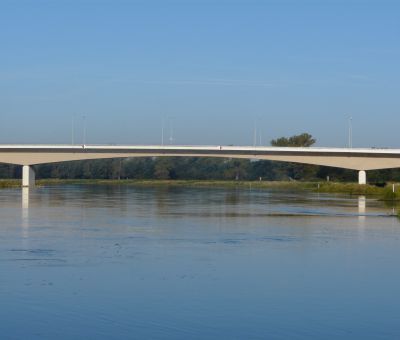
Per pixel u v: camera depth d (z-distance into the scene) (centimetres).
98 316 2473
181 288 2959
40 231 5206
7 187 17400
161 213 7300
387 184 16712
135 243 4481
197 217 6750
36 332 2272
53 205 8719
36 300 2700
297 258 3850
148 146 14938
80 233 5084
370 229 5559
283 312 2567
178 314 2519
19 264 3531
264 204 9425
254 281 3139
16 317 2452
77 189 15938
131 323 2391
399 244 4528
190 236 4947
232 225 5878
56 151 15225
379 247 4362
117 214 7088
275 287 3008
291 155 15012
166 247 4281
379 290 2970
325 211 7862
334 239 4809
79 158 15262
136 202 9656
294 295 2855
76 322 2395
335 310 2611
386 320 2475
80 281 3083
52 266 3481
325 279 3209
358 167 15012
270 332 2309
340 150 14775
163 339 2211
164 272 3344
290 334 2288
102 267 3469
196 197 11712
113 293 2841
